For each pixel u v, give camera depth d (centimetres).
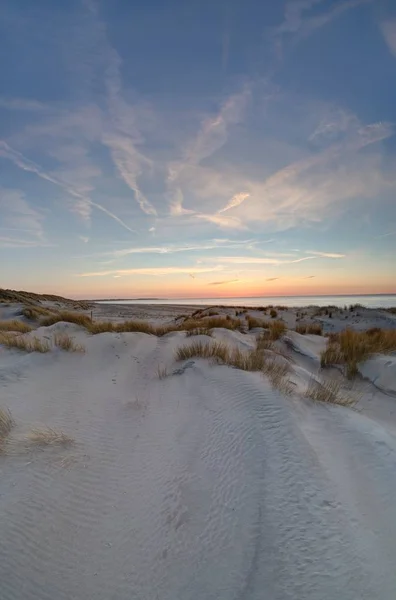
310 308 2506
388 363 706
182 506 288
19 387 549
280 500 276
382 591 201
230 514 271
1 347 780
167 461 359
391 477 310
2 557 230
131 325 1211
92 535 260
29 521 263
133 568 232
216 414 446
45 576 223
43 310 2230
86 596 212
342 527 249
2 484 299
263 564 222
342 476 315
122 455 375
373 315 1966
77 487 311
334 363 821
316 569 216
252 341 1052
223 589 210
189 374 629
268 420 404
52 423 436
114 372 710
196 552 241
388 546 235
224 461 341
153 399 553
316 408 475
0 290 3262
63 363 720
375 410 566
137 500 301
